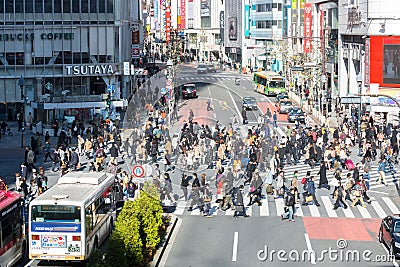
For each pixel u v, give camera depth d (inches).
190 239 1373.0
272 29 5748.0
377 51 3051.2
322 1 4047.7
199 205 1582.2
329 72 3905.0
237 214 1566.2
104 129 2475.4
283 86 3752.5
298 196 1728.6
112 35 3521.2
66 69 3435.0
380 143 2358.5
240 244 1337.4
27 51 3378.4
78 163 2092.8
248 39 6210.6
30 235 1160.8
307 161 2234.3
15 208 1217.4
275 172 1870.1
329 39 3944.4
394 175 2033.7
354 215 1578.5
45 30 3398.1
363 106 2915.8
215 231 1435.8
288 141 2249.0
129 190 1624.0
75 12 3447.3
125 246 1100.5
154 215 1322.6
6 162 2293.3
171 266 1193.4
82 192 1236.5
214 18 7239.2
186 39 7544.3
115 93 3531.0
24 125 2967.5
